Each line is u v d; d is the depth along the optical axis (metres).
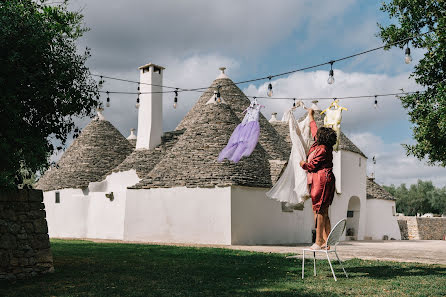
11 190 8.27
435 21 13.32
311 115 9.25
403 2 13.88
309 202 23.78
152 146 24.48
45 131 9.49
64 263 10.02
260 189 19.73
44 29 8.83
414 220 37.50
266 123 26.09
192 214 18.98
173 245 16.42
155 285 7.30
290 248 15.82
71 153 27.47
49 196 26.14
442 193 72.12
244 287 7.13
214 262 10.38
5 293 6.84
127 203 20.67
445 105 12.30
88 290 6.92
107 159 26.70
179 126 27.38
